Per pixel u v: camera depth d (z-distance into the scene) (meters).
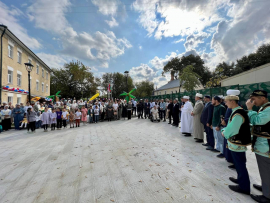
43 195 2.41
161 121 10.94
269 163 2.01
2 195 2.44
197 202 2.15
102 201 2.22
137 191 2.46
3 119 8.83
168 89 38.81
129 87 42.81
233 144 2.30
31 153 4.53
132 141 5.51
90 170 3.27
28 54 17.11
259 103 2.13
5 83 12.66
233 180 2.66
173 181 2.74
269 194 2.01
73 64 31.97
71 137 6.53
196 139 5.37
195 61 38.16
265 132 2.02
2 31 12.20
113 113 12.10
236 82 15.89
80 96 36.19
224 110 3.95
